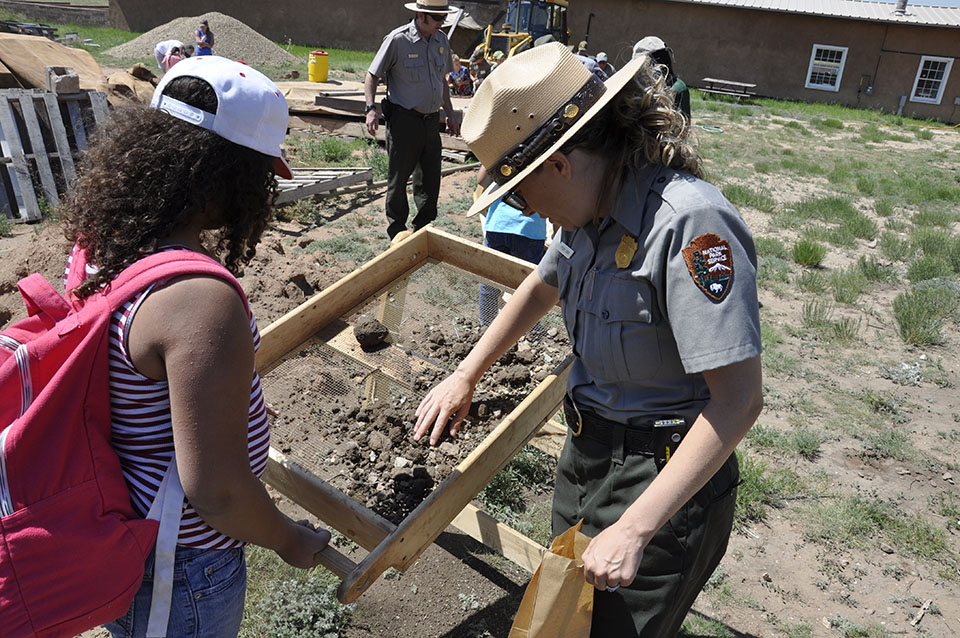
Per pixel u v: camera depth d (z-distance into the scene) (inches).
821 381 196.5
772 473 154.7
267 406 100.3
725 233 60.6
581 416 76.2
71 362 51.8
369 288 121.0
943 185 481.1
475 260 125.8
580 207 66.8
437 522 82.1
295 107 470.3
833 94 1131.3
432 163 266.8
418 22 247.1
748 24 1127.6
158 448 56.5
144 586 58.6
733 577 127.4
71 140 308.8
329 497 84.2
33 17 1392.7
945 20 1067.9
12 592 51.2
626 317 66.3
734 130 686.5
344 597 70.2
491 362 89.6
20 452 50.9
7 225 269.3
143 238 54.0
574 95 62.7
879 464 160.9
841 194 433.4
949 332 233.0
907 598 124.6
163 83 56.2
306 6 1288.1
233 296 54.1
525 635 72.8
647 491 61.6
